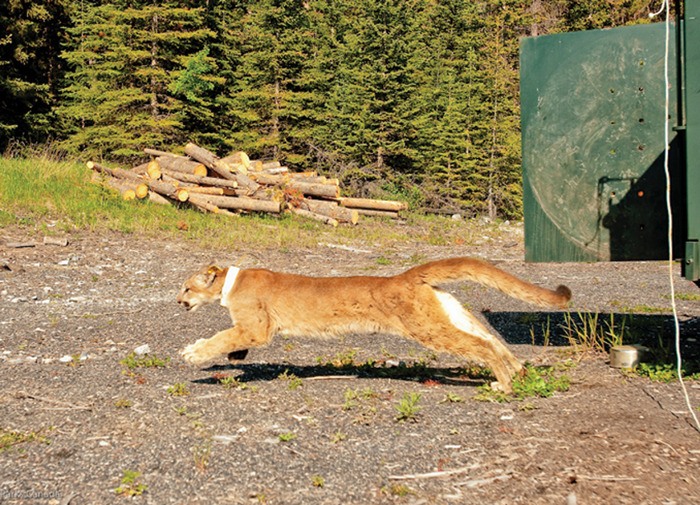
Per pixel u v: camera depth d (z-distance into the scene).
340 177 27.09
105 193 18.80
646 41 7.25
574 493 4.30
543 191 7.62
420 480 4.54
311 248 17.05
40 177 18.69
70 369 7.27
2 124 25.84
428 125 30.00
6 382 6.75
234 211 20.06
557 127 7.53
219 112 27.97
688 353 7.90
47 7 29.44
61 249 14.17
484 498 4.28
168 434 5.38
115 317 9.88
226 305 6.66
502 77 33.16
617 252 7.45
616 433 5.27
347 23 33.50
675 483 4.41
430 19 35.94
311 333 6.56
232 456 4.92
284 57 28.38
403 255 17.19
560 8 42.84
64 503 4.20
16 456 4.91
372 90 28.48
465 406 6.03
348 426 5.55
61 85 30.72
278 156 28.38
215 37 26.94
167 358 7.80
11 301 10.62
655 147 7.29
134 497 4.29
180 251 15.05
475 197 31.16
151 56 25.36
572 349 8.36
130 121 25.50
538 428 5.43
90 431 5.44
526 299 6.22
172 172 20.58
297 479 4.55
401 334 6.38
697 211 6.17
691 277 6.17
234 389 6.57
